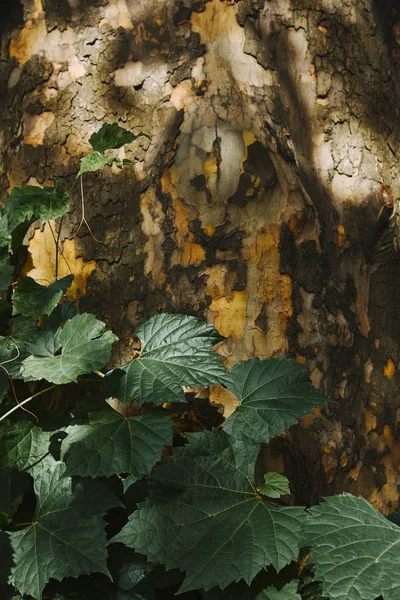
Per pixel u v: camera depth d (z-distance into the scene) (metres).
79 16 1.05
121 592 0.90
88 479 0.89
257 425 0.89
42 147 1.05
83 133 1.04
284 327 1.00
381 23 1.13
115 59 1.03
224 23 1.02
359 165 1.07
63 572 0.85
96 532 0.87
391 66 1.13
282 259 1.00
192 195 1.00
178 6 1.02
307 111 1.05
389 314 1.08
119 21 1.04
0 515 0.91
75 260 1.03
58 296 0.94
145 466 0.85
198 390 0.99
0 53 1.09
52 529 0.88
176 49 1.02
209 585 0.81
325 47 1.06
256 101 1.01
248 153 1.00
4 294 1.00
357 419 1.04
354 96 1.07
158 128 1.02
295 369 0.93
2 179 1.07
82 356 0.89
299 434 1.00
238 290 1.00
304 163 1.04
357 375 1.05
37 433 0.93
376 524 0.82
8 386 0.93
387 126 1.10
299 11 1.05
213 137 1.00
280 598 0.84
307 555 0.87
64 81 1.05
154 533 0.85
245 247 1.00
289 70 1.04
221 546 0.83
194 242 1.00
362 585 0.77
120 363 1.01
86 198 1.03
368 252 1.07
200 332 0.92
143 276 1.01
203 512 0.86
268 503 0.87
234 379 0.93
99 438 0.87
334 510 0.83
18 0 1.08
